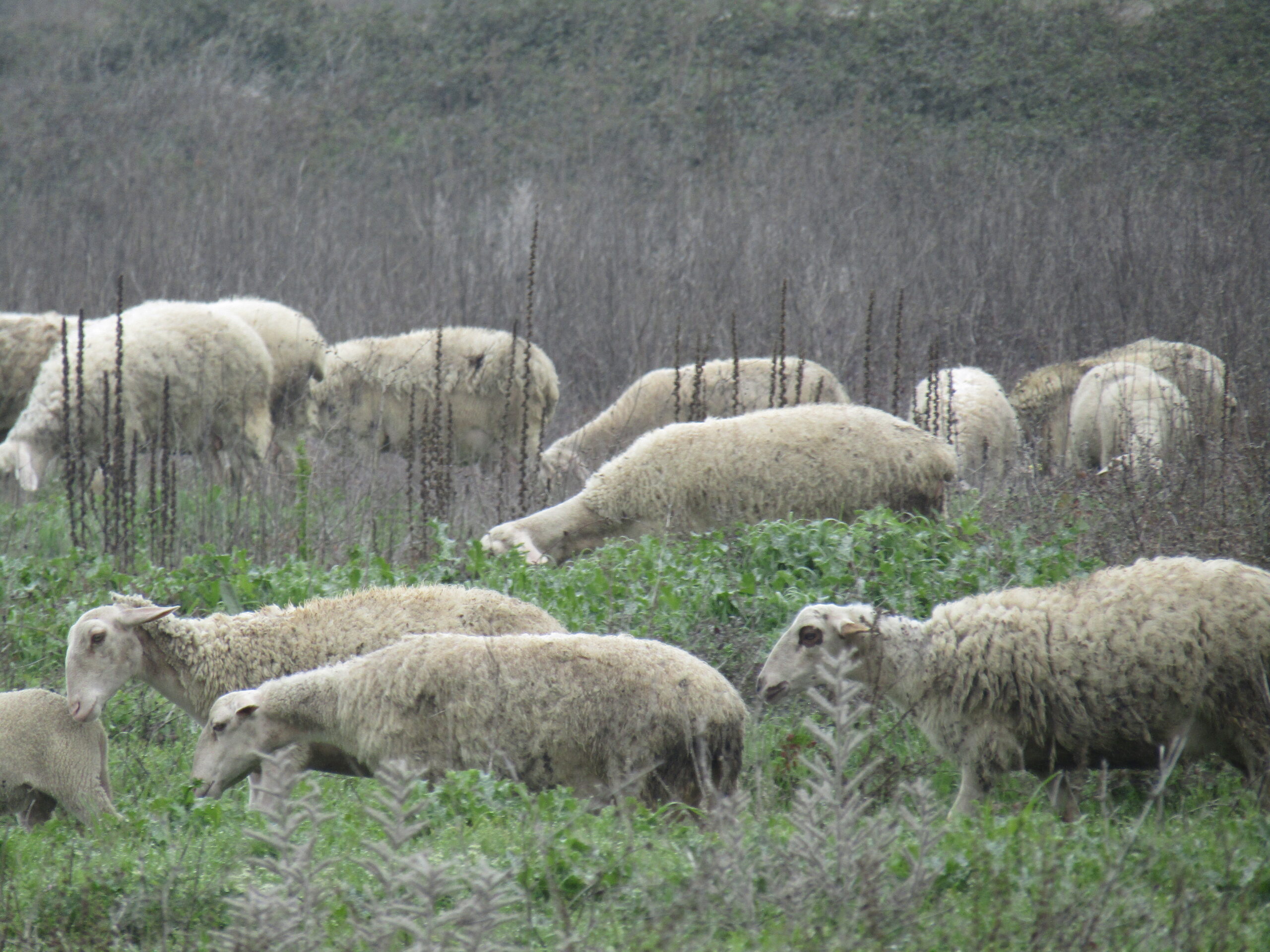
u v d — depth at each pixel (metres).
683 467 39.09
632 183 118.81
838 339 78.75
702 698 23.19
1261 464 38.50
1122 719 23.34
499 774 23.53
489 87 138.25
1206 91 114.75
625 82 133.75
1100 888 17.41
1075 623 23.72
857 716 18.58
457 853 19.39
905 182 109.31
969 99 121.62
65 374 42.38
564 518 39.91
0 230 115.88
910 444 38.94
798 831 18.25
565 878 18.50
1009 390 71.69
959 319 82.00
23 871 20.05
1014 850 18.91
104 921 18.41
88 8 161.88
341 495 46.66
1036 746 24.08
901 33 129.25
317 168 127.88
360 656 25.06
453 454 51.03
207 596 34.12
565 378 83.12
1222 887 18.73
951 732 24.55
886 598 31.00
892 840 18.19
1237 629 22.80
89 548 41.09
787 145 118.00
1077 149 112.62
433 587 28.84
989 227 95.56
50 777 23.50
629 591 32.81
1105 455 54.59
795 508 38.62
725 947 16.77
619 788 21.52
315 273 95.88
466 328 61.00
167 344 50.09
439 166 125.75
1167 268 84.56
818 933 16.48
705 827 22.06
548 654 23.72
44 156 131.12
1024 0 130.88
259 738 24.81
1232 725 23.03
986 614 24.42
